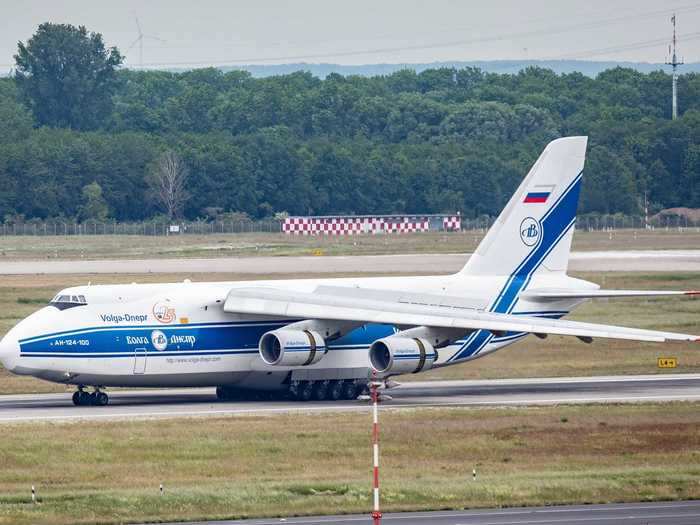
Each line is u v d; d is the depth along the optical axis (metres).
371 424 124.50
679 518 86.06
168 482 98.62
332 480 99.31
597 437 118.19
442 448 112.88
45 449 110.25
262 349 142.88
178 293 143.00
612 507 90.62
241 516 87.56
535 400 144.00
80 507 89.62
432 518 86.62
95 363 135.88
